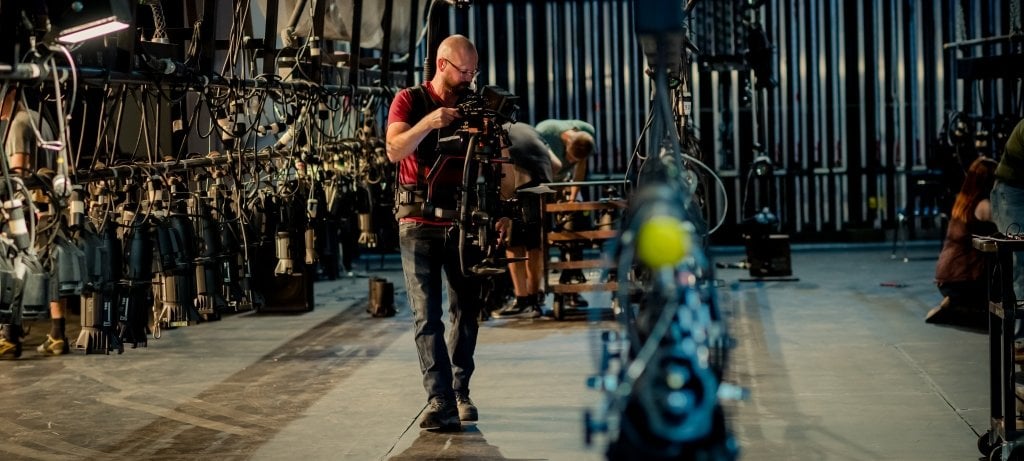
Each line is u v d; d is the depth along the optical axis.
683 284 2.47
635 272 3.05
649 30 2.50
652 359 2.45
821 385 5.29
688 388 2.43
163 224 5.08
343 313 8.21
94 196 5.20
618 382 2.53
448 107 4.48
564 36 13.00
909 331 6.85
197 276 5.45
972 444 4.18
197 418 4.87
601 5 12.94
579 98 13.05
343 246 10.77
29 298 3.92
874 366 5.74
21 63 4.00
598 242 7.78
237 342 6.91
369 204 8.00
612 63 12.95
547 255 7.73
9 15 3.93
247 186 6.66
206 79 5.57
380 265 12.13
